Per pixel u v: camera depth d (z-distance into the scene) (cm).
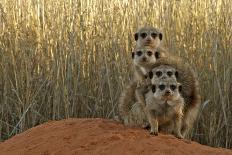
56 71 1395
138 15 1434
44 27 1441
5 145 877
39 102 1411
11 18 1461
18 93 1392
